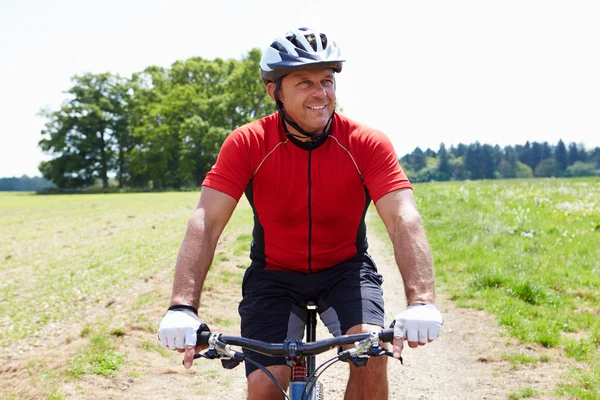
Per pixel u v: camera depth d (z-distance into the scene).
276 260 3.32
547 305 7.70
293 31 3.16
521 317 7.11
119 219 24.50
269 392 2.76
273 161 3.19
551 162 123.50
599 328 6.73
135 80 93.25
